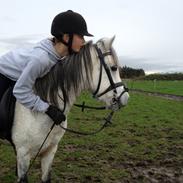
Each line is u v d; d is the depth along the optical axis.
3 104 4.46
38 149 4.47
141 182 6.86
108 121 4.73
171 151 9.34
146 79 73.69
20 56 4.39
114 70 4.38
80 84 4.41
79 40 4.34
